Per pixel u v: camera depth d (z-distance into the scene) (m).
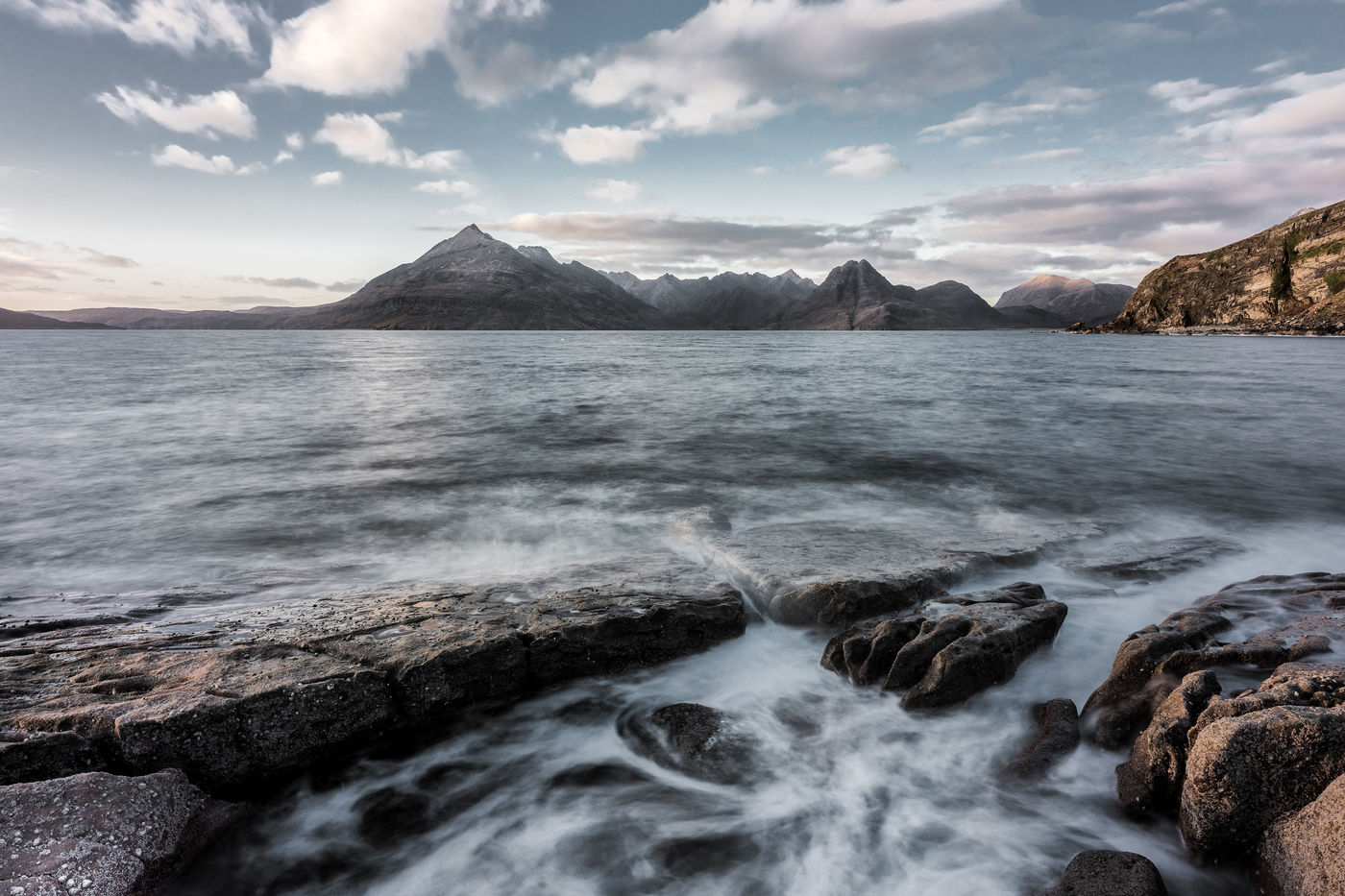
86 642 6.25
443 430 22.83
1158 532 11.48
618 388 39.44
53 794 3.98
